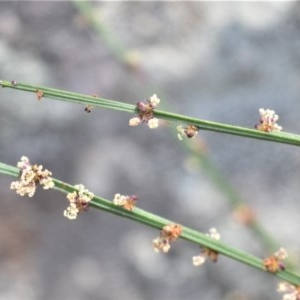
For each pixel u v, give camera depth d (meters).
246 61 0.51
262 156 0.48
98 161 0.49
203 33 0.52
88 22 0.41
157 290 0.46
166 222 0.29
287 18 0.52
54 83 0.50
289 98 0.49
